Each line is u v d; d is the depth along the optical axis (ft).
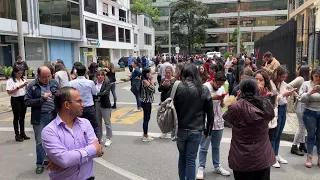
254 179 11.84
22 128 25.25
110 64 38.17
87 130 9.36
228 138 24.50
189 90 13.89
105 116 23.24
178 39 225.76
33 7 84.94
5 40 79.51
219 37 243.60
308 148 18.34
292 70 36.09
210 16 243.40
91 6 120.47
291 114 30.96
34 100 17.47
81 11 111.55
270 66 28.07
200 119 14.17
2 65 80.12
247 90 11.69
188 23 222.69
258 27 234.99
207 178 17.04
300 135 20.36
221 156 20.51
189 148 14.23
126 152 21.72
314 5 60.85
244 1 235.40
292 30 36.50
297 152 20.57
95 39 123.85
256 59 75.97
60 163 8.35
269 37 58.75
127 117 33.55
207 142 16.90
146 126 24.35
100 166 19.07
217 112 17.01
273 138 18.33
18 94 24.58
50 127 8.67
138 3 185.78
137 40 183.01
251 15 235.40
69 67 109.60
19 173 18.21
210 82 17.04
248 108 11.25
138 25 186.19
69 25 104.12
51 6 93.45
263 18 233.96
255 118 11.09
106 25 135.74
